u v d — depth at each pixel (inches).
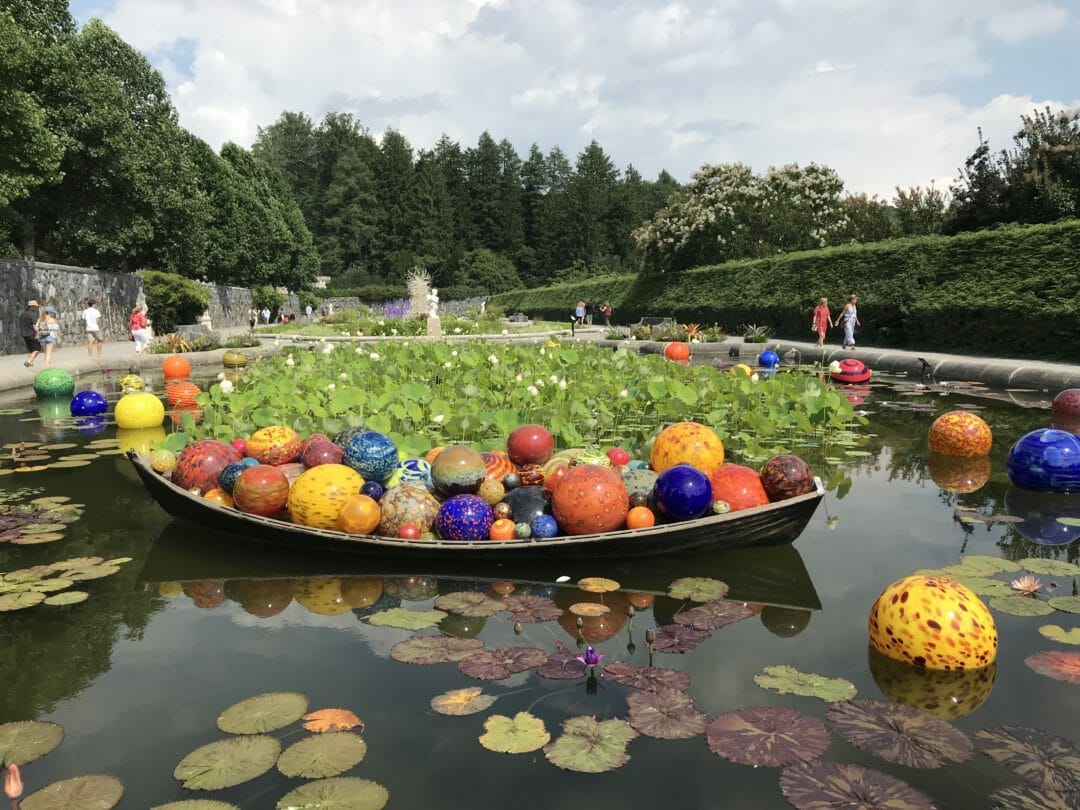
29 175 572.7
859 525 177.6
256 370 449.1
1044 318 499.5
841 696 99.7
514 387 352.5
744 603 132.8
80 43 843.4
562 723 94.2
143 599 138.1
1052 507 191.3
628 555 152.9
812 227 1138.0
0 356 608.4
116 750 90.7
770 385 326.0
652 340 764.0
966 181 745.0
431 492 171.6
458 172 2977.4
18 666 112.7
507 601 134.6
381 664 111.0
